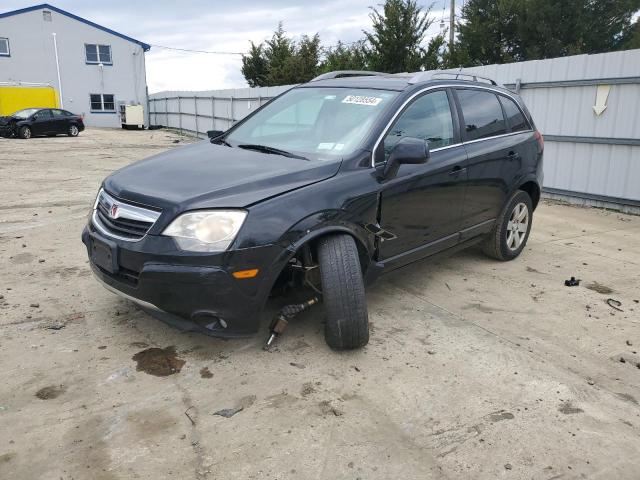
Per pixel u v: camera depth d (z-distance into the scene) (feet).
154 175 12.06
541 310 14.84
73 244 19.80
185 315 10.66
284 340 12.51
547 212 27.71
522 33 92.89
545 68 30.07
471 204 16.01
